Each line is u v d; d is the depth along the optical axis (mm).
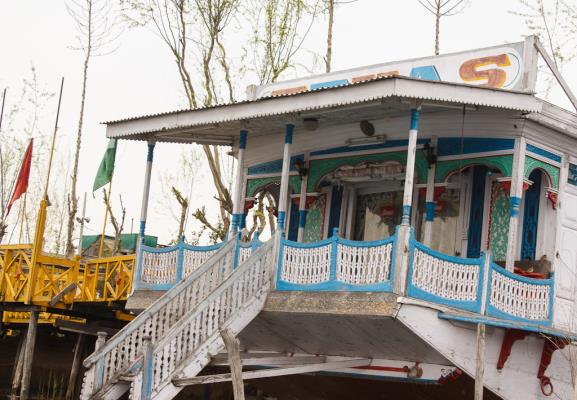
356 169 17719
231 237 17219
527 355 15406
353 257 14555
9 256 23078
